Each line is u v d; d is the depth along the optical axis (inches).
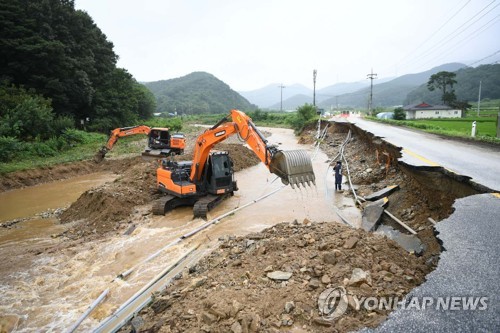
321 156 1067.3
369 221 430.6
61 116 1422.2
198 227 471.2
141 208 576.7
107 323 259.8
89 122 1743.4
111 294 312.3
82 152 1157.7
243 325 194.9
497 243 231.3
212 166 552.4
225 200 613.9
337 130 1507.1
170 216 532.1
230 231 454.9
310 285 226.2
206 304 222.8
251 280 253.0
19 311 294.5
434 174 416.2
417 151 578.9
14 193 754.8
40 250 428.1
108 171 992.9
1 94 1209.4
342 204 549.6
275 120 3257.9
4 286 339.9
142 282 329.7
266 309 209.5
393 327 166.7
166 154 973.2
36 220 561.6
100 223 510.0
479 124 1293.1
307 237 306.2
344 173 765.3
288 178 348.2
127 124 1988.2
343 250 259.4
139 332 221.0
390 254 255.6
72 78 1576.0
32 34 1413.6
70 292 324.2
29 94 1334.9
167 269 344.2
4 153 925.2
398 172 589.9
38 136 1128.8
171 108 6220.5
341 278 228.4
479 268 203.5
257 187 717.9
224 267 298.2
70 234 490.0
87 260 390.0
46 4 1501.0
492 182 350.3
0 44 1310.3
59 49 1448.1
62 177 906.7
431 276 200.7
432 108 2486.5
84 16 2015.3
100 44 2116.1
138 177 692.7
